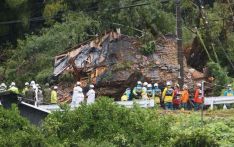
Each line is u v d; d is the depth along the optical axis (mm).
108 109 37062
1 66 92688
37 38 91000
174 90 63062
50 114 37406
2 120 35625
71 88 79312
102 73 78688
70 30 91750
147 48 82438
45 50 90625
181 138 35219
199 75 81250
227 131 46938
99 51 82500
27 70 88750
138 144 35469
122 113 36938
